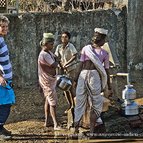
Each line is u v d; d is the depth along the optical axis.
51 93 8.77
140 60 12.80
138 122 8.83
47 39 8.76
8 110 8.12
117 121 8.75
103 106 8.80
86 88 8.24
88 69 8.22
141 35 12.73
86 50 8.24
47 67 8.73
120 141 8.17
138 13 12.63
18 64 11.70
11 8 13.57
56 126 8.81
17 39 11.62
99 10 12.41
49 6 14.18
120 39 12.64
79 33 12.22
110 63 9.90
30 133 8.65
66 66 9.52
